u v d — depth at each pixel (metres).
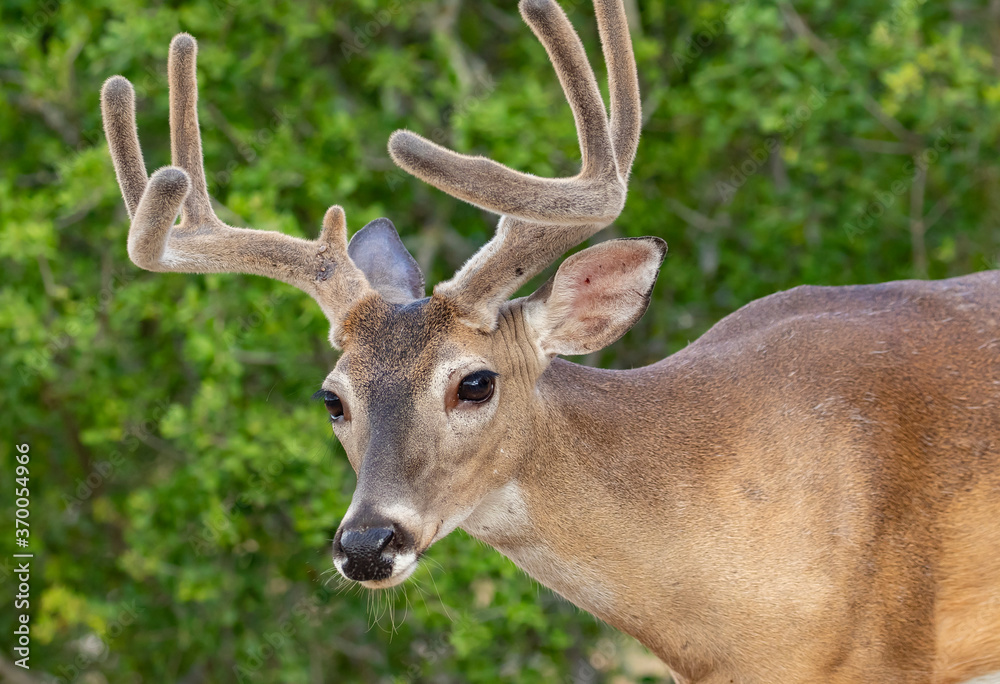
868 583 7.55
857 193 14.33
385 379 7.43
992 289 8.23
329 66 15.47
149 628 15.07
